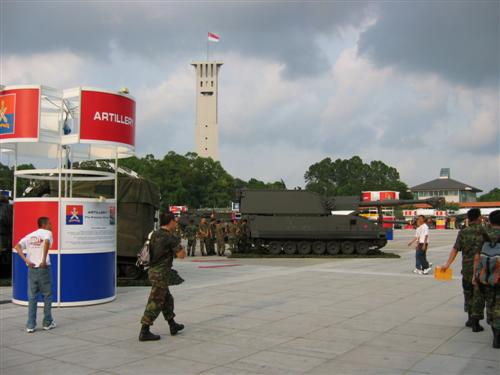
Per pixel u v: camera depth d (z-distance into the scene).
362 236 24.42
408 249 29.19
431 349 6.84
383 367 6.04
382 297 11.25
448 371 5.88
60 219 10.19
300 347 6.95
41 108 10.61
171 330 7.66
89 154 12.98
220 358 6.44
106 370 5.98
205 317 9.02
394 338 7.45
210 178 92.56
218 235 25.69
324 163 131.88
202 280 14.49
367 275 15.77
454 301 10.69
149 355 6.61
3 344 7.24
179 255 7.59
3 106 10.54
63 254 10.18
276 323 8.49
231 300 10.88
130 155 12.39
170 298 7.66
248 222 25.19
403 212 80.94
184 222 36.22
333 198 26.36
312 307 9.99
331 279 14.70
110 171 15.33
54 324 8.31
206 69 125.56
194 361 6.32
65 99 10.92
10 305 10.41
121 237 14.37
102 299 10.56
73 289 10.18
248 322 8.59
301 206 25.52
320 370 5.92
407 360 6.32
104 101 10.72
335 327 8.17
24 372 5.93
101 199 10.66
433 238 42.03
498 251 6.95
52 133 10.66
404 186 115.56
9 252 15.07
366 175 125.19
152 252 7.50
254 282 13.98
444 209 87.50
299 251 24.97
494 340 6.91
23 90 10.39
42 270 8.11
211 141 124.75
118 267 14.70
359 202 26.25
